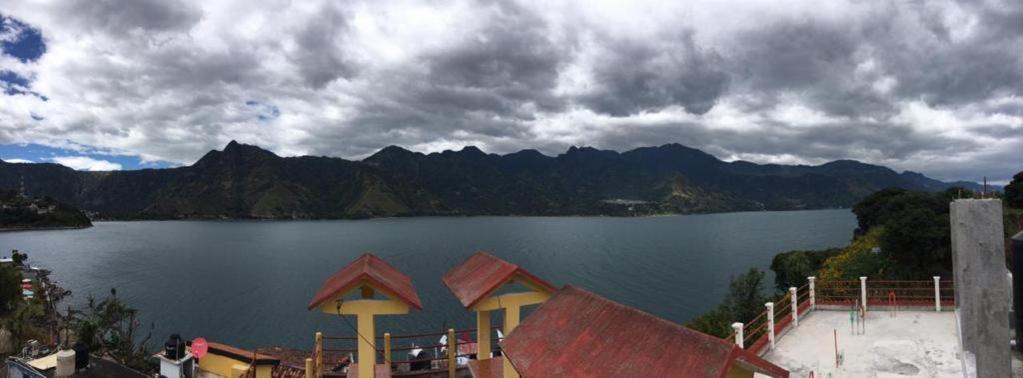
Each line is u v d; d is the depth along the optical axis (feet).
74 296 299.79
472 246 588.91
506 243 620.08
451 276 53.93
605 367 28.02
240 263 452.76
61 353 77.15
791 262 182.91
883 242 141.49
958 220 22.86
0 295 169.48
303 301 289.12
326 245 617.62
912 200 166.91
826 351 50.06
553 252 510.99
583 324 32.45
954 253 31.27
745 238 636.48
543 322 35.70
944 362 44.73
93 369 80.43
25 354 102.17
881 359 46.34
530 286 45.52
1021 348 25.98
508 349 35.27
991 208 21.91
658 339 27.17
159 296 304.71
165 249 576.20
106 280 362.74
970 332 22.31
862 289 63.10
